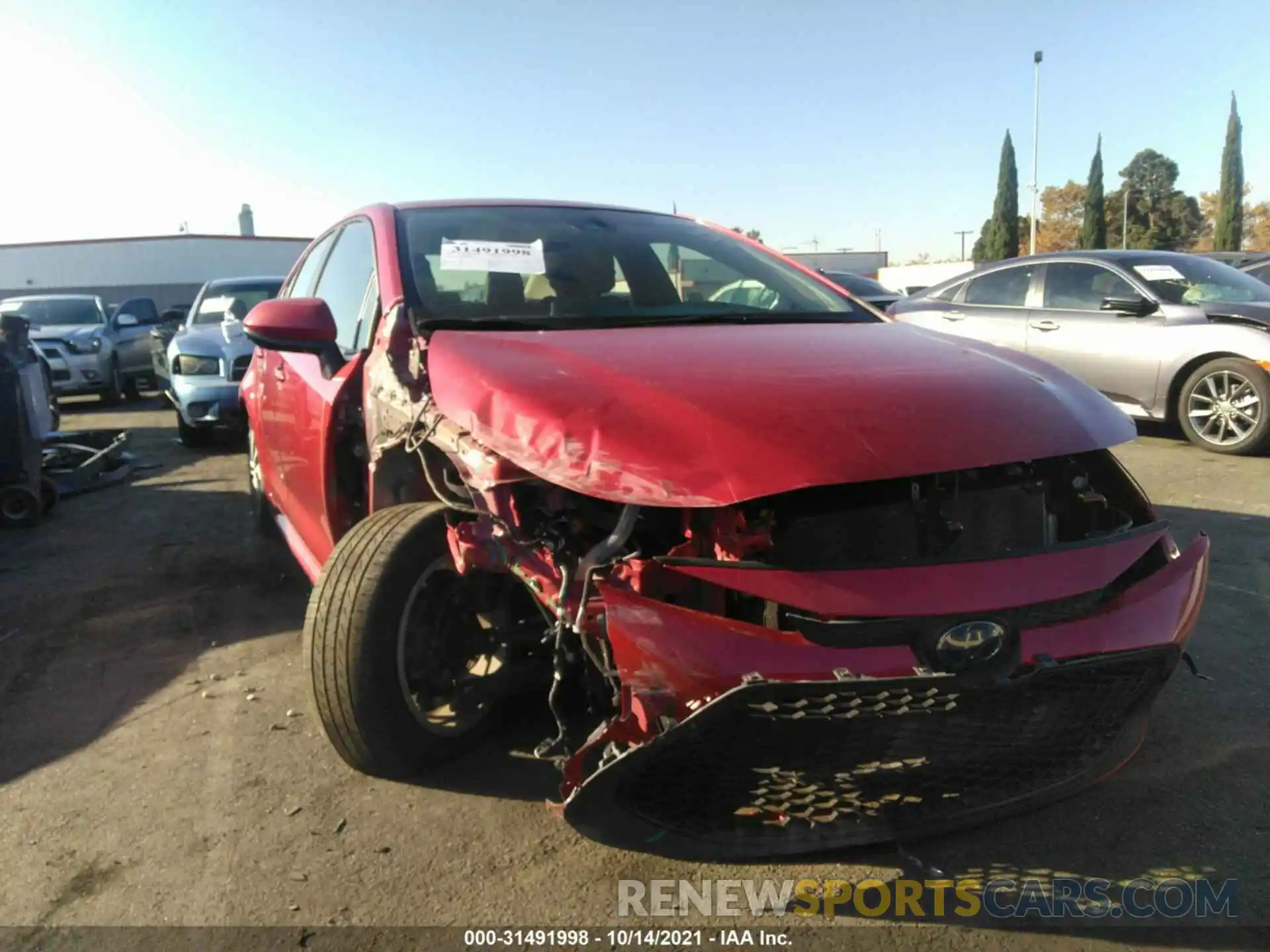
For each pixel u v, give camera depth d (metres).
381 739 2.72
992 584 2.16
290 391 3.93
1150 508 2.73
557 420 2.28
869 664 2.07
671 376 2.48
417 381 2.80
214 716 3.43
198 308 10.36
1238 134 58.28
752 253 4.03
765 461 2.13
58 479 7.18
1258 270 10.93
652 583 2.19
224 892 2.45
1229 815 2.69
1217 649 3.77
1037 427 2.41
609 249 3.69
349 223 4.19
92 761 3.13
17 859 2.60
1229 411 7.43
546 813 2.74
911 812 2.32
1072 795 2.47
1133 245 66.75
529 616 2.93
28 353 6.53
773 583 2.11
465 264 3.38
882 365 2.68
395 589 2.68
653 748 2.05
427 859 2.56
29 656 4.05
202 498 7.07
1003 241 64.06
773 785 2.22
